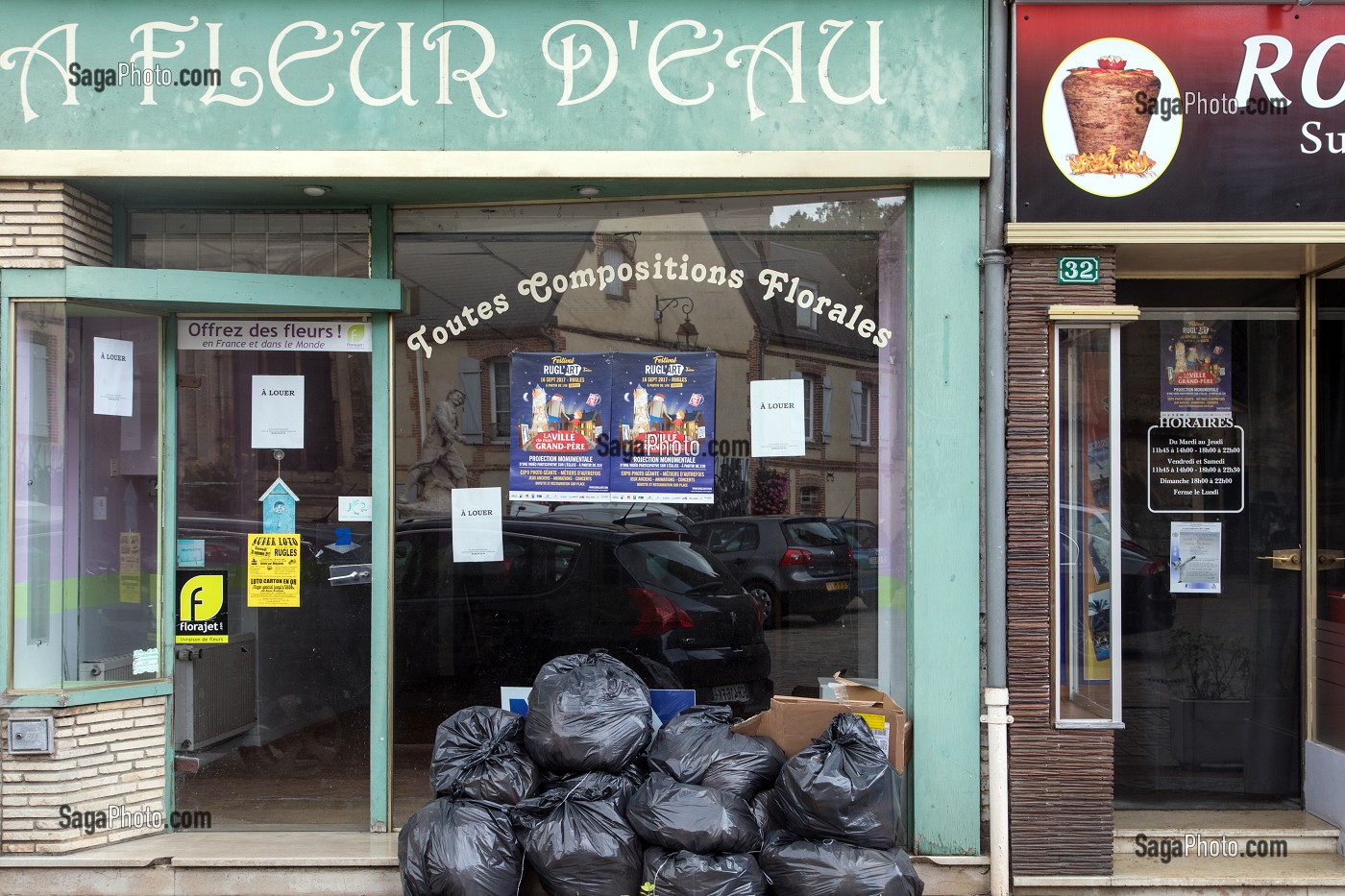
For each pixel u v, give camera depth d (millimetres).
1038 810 4582
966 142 4711
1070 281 4625
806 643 4953
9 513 4734
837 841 4082
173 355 5129
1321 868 4664
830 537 4953
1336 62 4566
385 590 5102
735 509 5031
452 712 5078
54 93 4797
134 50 4789
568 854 4062
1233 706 5344
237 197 5047
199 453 5145
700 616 5020
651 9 4766
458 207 5168
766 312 5012
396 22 4781
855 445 4941
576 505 5098
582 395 5102
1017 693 4598
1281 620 5332
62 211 4762
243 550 5137
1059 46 4586
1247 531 5363
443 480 5137
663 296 5078
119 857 4648
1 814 4672
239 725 5098
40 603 4852
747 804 4262
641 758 4508
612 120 4781
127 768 4914
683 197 5043
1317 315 5297
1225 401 5363
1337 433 5246
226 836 4961
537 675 4961
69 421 4891
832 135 4758
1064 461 4660
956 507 4719
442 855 4070
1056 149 4598
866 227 4934
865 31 4742
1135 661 5398
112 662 4973
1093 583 4641
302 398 5156
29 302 4785
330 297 4969
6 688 4699
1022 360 4629
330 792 5070
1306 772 5219
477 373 5152
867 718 4578
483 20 4781
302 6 4781
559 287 5133
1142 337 5387
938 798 4684
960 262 4738
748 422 5031
